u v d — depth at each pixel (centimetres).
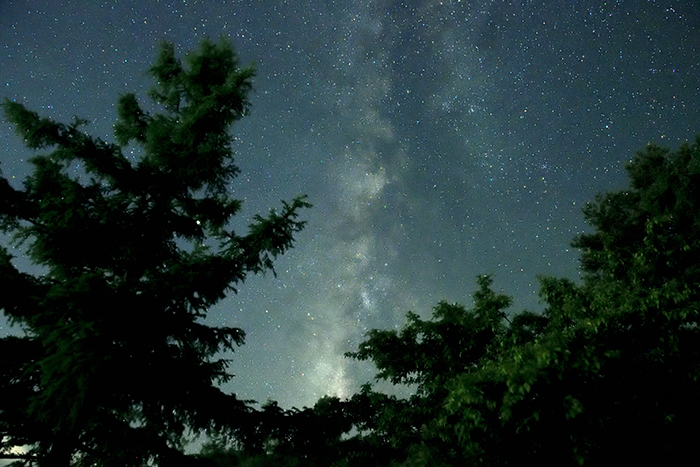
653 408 536
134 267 750
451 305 826
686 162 1116
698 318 547
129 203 742
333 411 796
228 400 663
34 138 729
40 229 659
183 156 745
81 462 655
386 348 843
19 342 632
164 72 838
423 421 748
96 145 732
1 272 629
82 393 507
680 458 550
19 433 636
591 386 529
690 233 995
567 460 523
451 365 779
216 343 700
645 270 683
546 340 521
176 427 655
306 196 689
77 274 720
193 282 640
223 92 756
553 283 667
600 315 542
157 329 617
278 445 709
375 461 753
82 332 513
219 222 816
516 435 519
